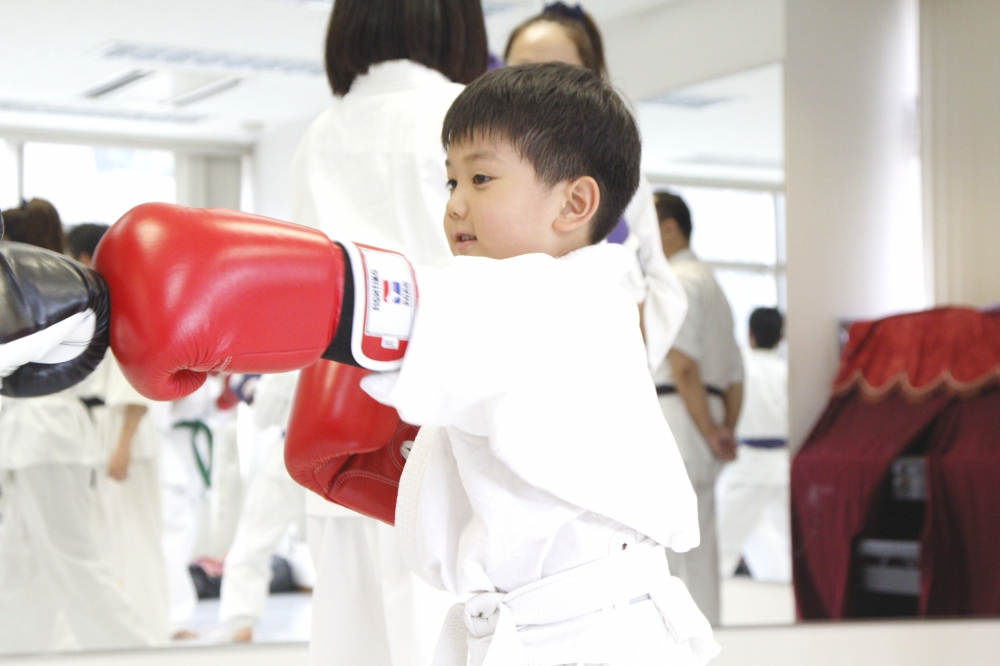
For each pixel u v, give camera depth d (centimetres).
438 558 104
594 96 111
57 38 265
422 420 91
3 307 81
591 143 109
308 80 282
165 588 269
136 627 267
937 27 371
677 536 110
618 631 101
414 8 165
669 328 219
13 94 262
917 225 370
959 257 374
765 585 323
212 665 270
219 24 275
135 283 83
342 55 170
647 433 104
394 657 145
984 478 337
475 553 101
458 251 112
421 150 162
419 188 162
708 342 325
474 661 104
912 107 368
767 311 336
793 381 338
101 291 86
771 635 321
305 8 280
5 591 260
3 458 261
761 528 327
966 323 348
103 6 268
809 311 343
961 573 337
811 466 333
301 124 282
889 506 337
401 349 89
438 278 91
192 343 82
